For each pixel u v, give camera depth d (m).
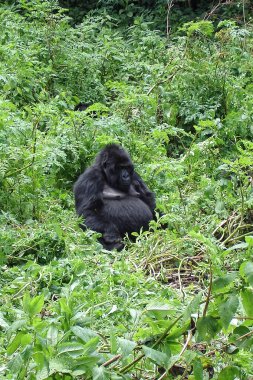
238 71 21.09
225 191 14.30
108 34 25.14
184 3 29.92
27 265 11.37
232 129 17.55
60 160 16.53
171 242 12.97
